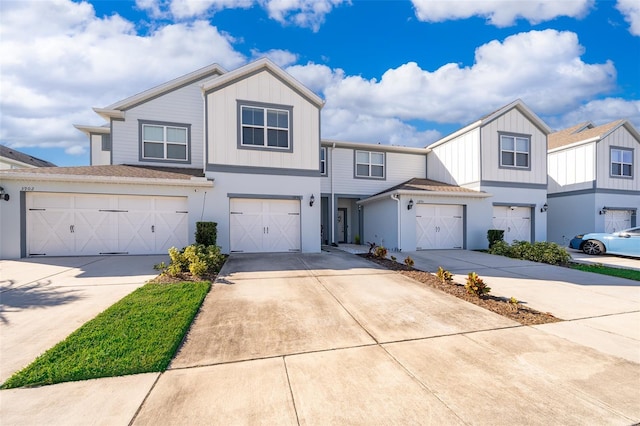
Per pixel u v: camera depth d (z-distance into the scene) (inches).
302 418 99.3
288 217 453.7
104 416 99.3
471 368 132.2
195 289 239.1
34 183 366.9
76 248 381.7
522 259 431.2
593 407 105.9
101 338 152.1
